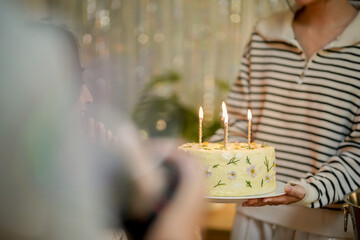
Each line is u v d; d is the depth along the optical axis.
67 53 0.40
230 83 2.84
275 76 1.30
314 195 1.05
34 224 0.37
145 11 2.91
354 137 1.16
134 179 0.43
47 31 0.39
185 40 2.88
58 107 0.37
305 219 1.22
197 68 2.87
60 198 0.38
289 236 1.27
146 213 0.43
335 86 1.20
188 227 0.44
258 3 2.75
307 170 1.23
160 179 0.44
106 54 2.94
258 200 1.02
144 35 2.92
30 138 0.35
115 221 0.42
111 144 0.44
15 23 0.36
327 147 1.20
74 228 0.38
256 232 1.32
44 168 0.36
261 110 1.34
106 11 2.93
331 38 1.25
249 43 1.40
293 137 1.26
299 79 1.26
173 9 2.88
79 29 2.87
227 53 2.83
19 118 0.35
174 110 2.78
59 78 0.37
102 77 2.93
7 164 0.35
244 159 1.02
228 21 2.81
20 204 0.36
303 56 1.26
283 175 1.27
